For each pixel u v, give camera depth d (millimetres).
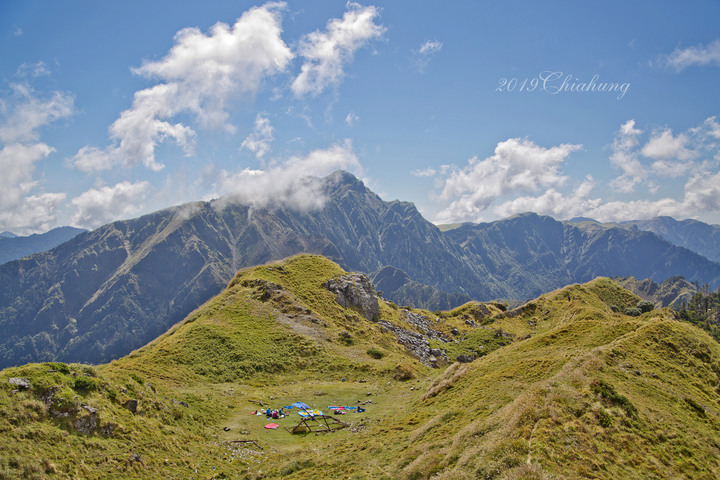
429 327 139875
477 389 42000
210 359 72938
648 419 29562
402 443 34219
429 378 65438
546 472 21141
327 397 60219
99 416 32031
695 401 35844
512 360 51469
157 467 31469
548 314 148500
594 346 50000
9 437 26438
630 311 152750
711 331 161250
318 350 82938
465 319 156125
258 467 35219
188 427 40938
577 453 23453
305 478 30938
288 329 90375
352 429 44156
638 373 39062
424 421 39000
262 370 73062
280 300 102750
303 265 132250
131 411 36094
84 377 34406
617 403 30109
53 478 25672
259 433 44000
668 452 26484
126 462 29906
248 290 105812
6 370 31438
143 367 63281
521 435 25188
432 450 29406
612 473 22594
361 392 62969
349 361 80000
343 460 33188
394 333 115062
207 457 36062
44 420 29203
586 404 28891
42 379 31547
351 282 123500
